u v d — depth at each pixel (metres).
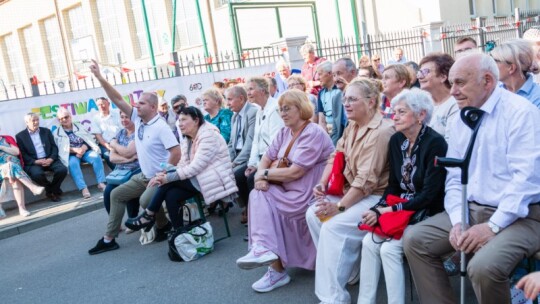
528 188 2.83
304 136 4.42
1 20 27.17
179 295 4.54
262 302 4.14
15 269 6.03
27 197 9.34
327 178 4.19
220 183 5.44
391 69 4.56
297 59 12.45
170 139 5.73
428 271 3.23
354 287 4.15
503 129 2.96
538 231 2.89
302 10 18.05
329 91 6.46
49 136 9.12
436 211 3.44
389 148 3.71
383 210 3.49
